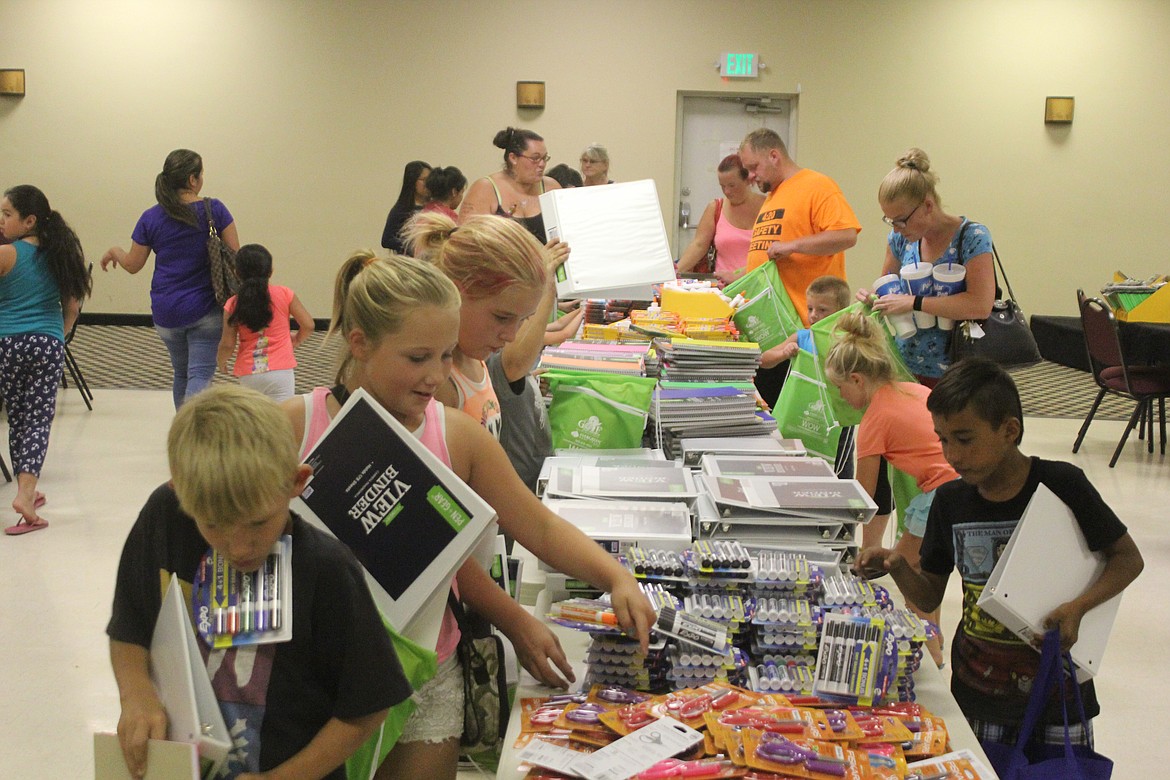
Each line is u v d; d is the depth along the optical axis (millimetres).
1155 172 9898
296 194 10180
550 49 9938
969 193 10008
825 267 4656
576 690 1744
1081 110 9844
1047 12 9711
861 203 10070
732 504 2072
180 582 1232
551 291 2363
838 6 9773
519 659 1738
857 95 9906
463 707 1596
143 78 9992
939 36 9781
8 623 3557
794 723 1530
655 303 4496
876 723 1567
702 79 9953
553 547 1684
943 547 1939
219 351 5238
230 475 1108
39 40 9930
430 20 9914
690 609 1745
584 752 1490
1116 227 10008
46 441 4609
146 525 1267
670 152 10070
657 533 2027
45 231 4484
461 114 10055
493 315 1749
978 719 1859
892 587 2443
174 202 5348
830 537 2105
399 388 1467
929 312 3627
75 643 3416
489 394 1970
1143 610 3834
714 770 1417
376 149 10109
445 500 1430
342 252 10273
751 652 1792
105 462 5633
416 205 7148
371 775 1375
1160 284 7352
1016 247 10078
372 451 1454
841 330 2838
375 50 9953
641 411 2934
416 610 1424
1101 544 1740
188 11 9898
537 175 5465
